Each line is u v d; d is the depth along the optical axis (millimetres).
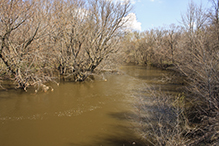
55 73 15641
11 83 11562
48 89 10961
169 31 23641
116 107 8195
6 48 9586
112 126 6254
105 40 13547
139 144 5047
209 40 7695
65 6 13438
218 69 5359
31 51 10227
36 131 5836
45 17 11383
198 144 4348
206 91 5516
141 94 10391
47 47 11570
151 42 34469
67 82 13398
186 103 7527
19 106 7945
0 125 6148
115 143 5172
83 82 13609
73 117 6996
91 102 8883
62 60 14992
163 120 5500
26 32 10070
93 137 5523
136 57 40000
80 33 13031
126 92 10906
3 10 8570
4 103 8234
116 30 13734
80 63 13406
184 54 8750
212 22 9133
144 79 15680
